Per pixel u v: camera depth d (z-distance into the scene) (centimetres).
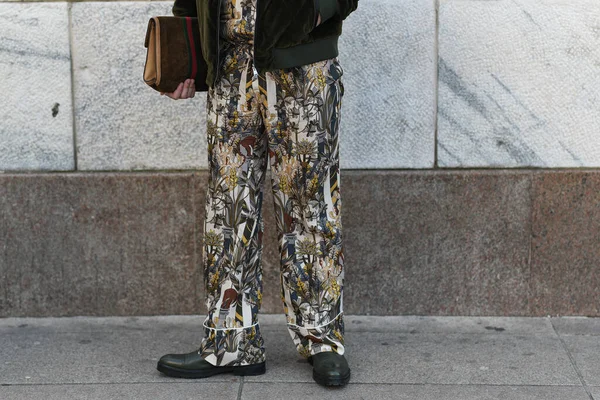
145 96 377
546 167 376
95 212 381
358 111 376
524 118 373
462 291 385
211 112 306
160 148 380
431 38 370
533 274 382
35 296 388
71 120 378
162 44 295
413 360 341
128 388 316
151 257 385
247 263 315
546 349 351
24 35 371
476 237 380
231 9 288
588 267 379
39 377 326
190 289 388
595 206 375
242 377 325
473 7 367
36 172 381
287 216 310
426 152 378
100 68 374
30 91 375
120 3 370
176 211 381
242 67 295
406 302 387
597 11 364
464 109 374
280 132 297
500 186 376
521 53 369
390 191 379
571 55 368
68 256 385
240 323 320
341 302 321
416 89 373
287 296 320
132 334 372
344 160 379
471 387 314
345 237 383
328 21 292
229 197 307
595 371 328
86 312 389
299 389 313
